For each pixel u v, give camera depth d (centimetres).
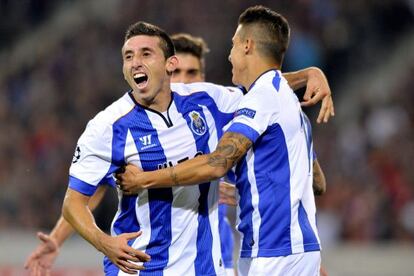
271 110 1716
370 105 5306
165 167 1798
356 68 5603
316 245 1739
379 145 4938
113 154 1772
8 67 6044
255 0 5741
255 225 1727
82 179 1761
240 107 1731
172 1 5959
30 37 6412
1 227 4572
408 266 3534
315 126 5081
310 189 1772
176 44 2197
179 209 1806
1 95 5675
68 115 5325
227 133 1706
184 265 1819
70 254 3478
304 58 5272
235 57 1797
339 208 4269
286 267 1712
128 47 1775
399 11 5831
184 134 1808
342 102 5434
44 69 5856
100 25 6116
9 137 5175
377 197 4275
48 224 4588
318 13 5597
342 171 4662
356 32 5691
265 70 1775
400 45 5747
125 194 1812
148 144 1783
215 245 1859
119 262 1692
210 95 1855
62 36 6241
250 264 1733
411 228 4119
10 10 6550
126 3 6150
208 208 1848
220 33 5625
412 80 5384
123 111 1786
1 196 4738
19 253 3612
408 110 5184
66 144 5072
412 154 4694
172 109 1809
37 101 5500
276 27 1778
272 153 1725
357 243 4100
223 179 1952
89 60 5781
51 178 4812
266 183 1722
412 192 4338
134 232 1778
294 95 1780
